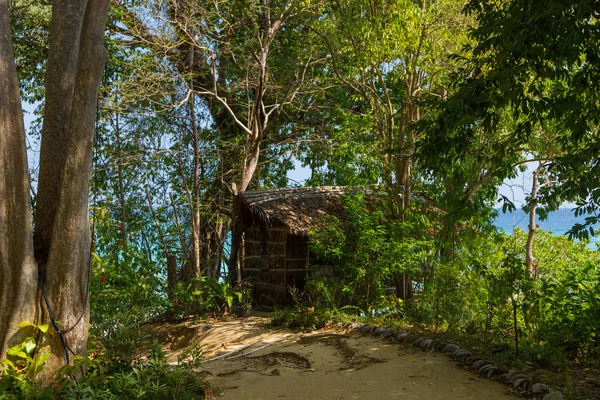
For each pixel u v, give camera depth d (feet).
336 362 25.73
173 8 47.44
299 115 62.69
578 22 22.20
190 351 21.72
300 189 49.32
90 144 18.76
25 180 17.99
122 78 47.78
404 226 41.52
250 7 48.57
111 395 16.76
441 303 32.35
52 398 16.62
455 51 39.58
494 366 21.29
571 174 22.31
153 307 36.09
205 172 55.06
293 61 56.24
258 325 37.68
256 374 24.13
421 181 44.78
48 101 19.69
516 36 21.77
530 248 47.75
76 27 19.98
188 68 50.21
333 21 44.27
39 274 18.97
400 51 39.50
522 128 25.17
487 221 44.50
